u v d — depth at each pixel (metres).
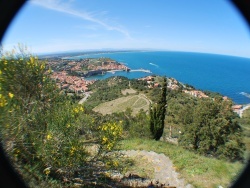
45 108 6.12
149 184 7.38
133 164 8.98
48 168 5.28
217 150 18.39
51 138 5.40
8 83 5.49
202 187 7.19
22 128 5.05
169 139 26.34
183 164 8.92
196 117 20.38
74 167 5.97
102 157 6.90
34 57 6.09
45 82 6.20
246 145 17.86
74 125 6.00
